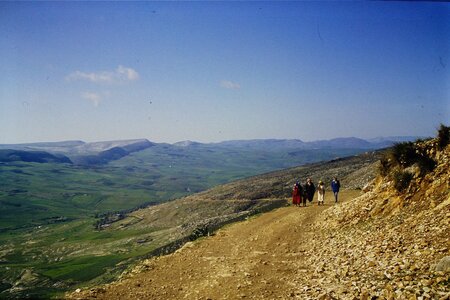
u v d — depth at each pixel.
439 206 14.12
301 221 23.94
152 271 16.44
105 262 92.75
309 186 31.08
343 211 21.08
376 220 17.42
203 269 16.25
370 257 12.58
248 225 26.98
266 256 17.42
